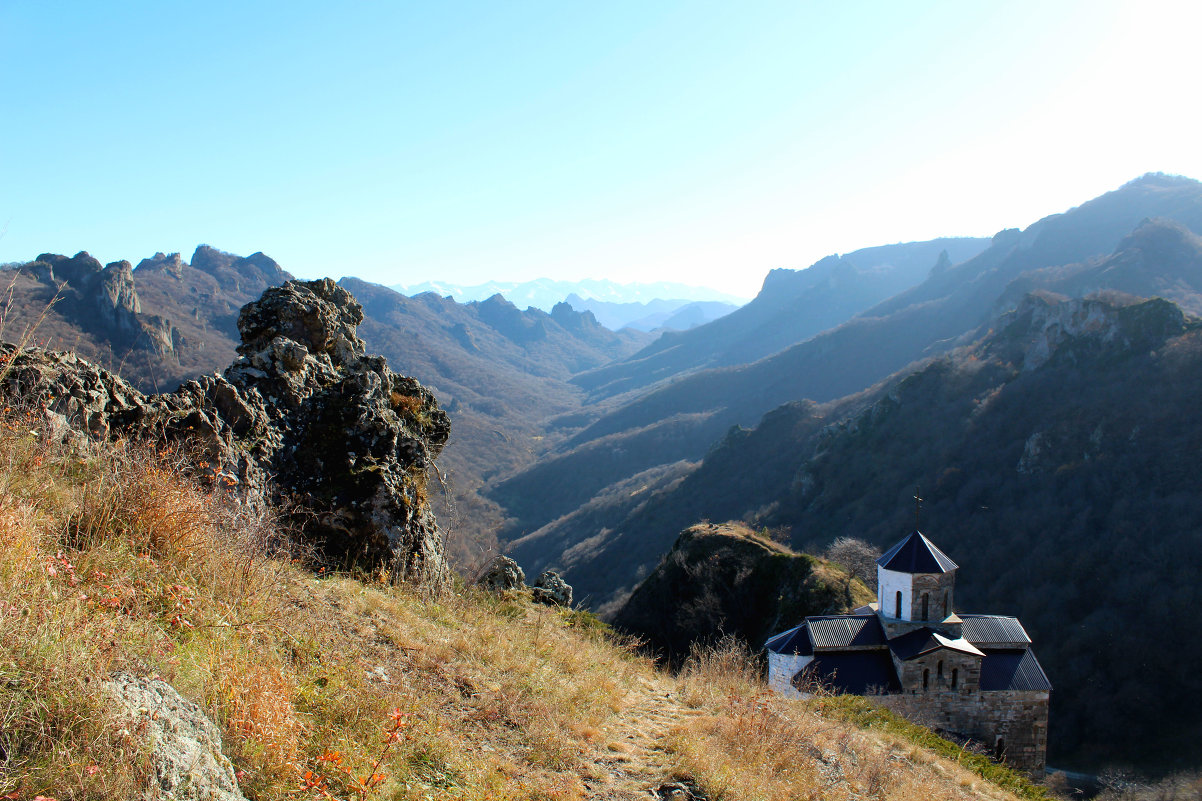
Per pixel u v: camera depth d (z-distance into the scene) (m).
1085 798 30.98
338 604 6.16
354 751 4.05
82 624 3.45
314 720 4.18
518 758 4.97
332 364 10.28
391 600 6.91
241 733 3.58
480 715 5.33
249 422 7.98
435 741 4.61
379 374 10.56
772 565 31.73
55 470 5.24
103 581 4.16
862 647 19.33
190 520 5.16
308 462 8.53
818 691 15.27
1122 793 30.98
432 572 8.73
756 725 7.16
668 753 5.92
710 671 9.98
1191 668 36.81
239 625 4.60
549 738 5.36
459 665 6.05
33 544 4.00
